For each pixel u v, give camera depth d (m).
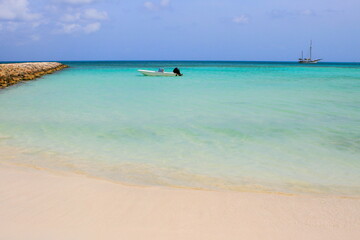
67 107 14.70
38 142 8.66
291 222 4.15
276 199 4.98
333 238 3.74
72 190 5.15
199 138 9.18
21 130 10.08
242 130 10.16
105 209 4.45
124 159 7.25
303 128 10.44
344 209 4.61
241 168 6.71
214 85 26.95
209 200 4.87
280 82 30.45
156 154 7.65
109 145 8.42
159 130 10.15
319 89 23.50
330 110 13.93
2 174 5.92
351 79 35.12
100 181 5.62
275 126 10.73
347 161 7.20
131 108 14.45
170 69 69.94
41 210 4.38
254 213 4.42
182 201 4.80
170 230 3.87
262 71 58.72
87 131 9.99
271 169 6.67
